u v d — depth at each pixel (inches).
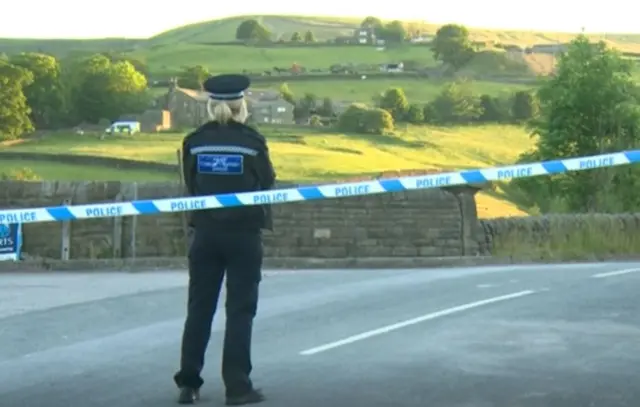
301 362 443.2
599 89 1882.4
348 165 4913.9
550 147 1930.4
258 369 427.2
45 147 5142.7
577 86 1894.7
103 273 959.6
